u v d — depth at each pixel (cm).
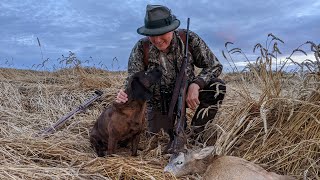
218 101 264
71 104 374
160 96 269
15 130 299
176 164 211
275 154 229
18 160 230
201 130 270
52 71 525
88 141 280
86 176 211
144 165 223
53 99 383
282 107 244
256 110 256
